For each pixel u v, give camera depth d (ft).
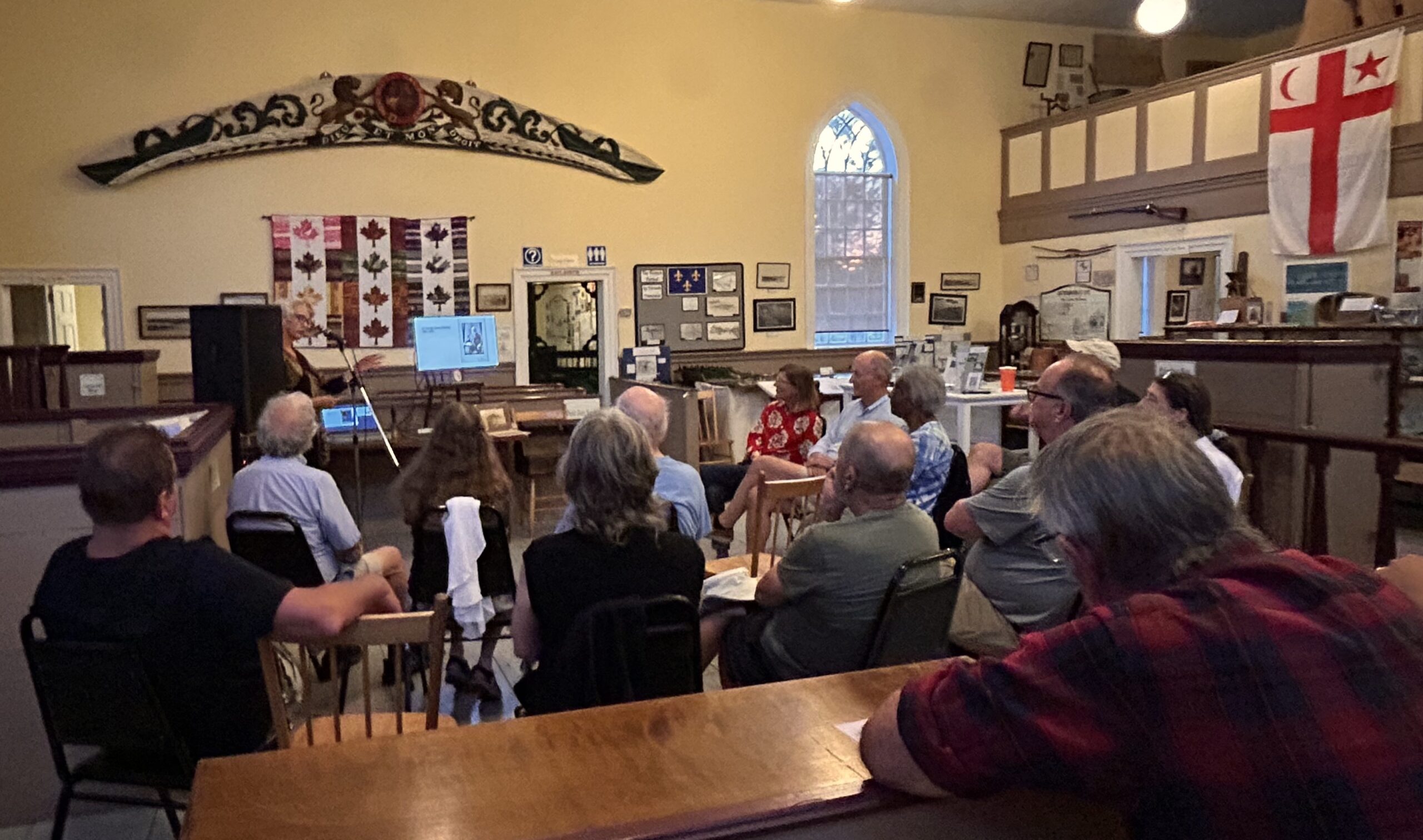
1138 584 3.81
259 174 25.03
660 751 4.62
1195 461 3.82
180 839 4.01
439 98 26.09
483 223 26.96
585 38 27.71
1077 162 30.12
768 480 13.67
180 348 24.70
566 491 7.32
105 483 6.28
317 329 25.53
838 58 30.58
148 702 6.25
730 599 8.73
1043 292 31.63
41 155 23.47
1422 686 3.37
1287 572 3.60
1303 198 23.80
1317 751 3.23
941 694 3.80
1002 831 4.31
